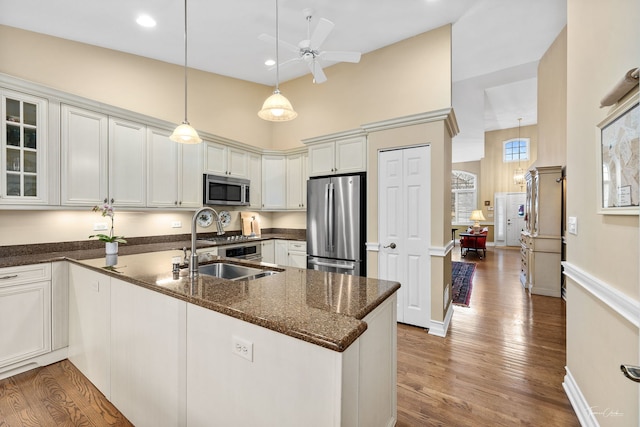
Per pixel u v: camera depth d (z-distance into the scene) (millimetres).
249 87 4805
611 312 1399
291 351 999
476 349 2586
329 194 3629
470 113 6387
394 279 3219
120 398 1762
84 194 2713
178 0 2574
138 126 3137
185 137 2496
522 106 7066
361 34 3543
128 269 1907
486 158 10133
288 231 5023
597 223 1542
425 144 3020
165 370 1452
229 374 1180
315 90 4625
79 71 2969
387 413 1509
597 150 1518
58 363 2334
